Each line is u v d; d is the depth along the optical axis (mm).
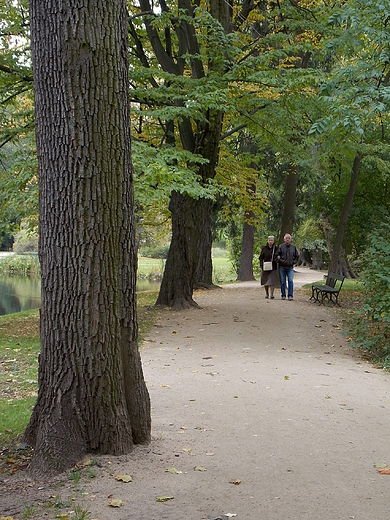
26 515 4023
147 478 4738
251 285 27672
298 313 16266
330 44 11141
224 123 20922
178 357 10562
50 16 5008
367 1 10438
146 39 18766
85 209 5043
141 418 5477
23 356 11094
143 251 59062
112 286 5176
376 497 4492
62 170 5031
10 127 15758
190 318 15250
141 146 12570
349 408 7223
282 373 9281
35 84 5133
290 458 5363
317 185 30875
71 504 4223
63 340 5070
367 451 5621
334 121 10414
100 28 5082
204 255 24500
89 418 5094
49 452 4902
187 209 17266
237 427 6316
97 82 5070
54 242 5074
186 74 18547
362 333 12453
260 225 30734
